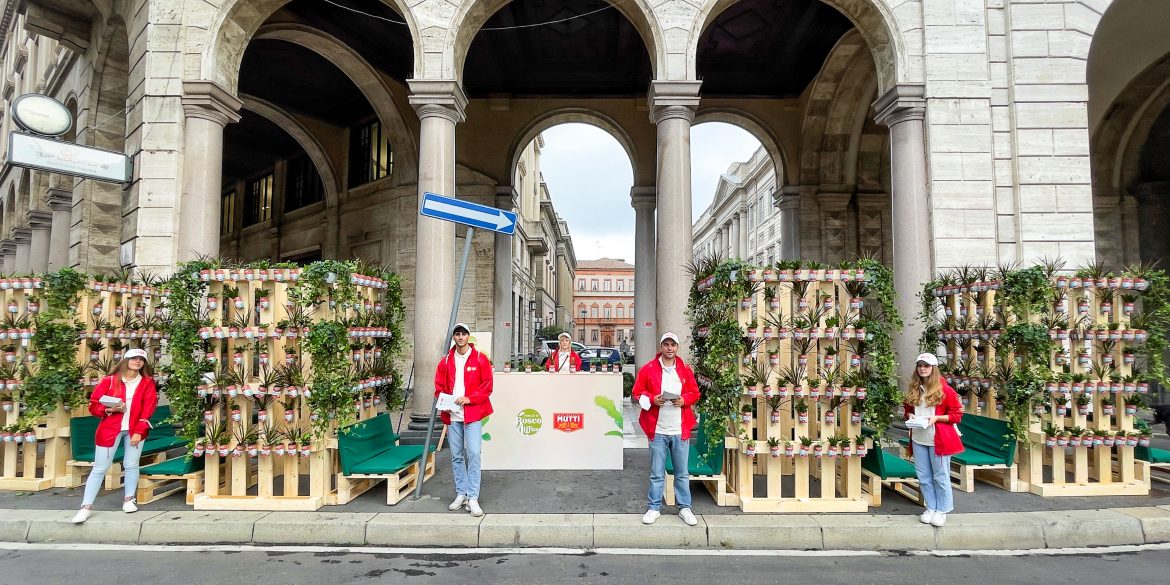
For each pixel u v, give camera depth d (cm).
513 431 666
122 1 994
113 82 1160
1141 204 1304
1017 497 558
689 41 849
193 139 842
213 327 523
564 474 641
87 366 620
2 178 2139
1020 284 570
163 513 507
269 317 533
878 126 1388
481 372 520
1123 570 420
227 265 546
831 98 1340
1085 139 826
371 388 608
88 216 1148
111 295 658
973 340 625
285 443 521
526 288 3025
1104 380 570
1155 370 579
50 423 605
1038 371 558
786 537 468
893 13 850
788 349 559
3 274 602
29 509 521
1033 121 829
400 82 1343
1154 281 579
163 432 679
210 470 531
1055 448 575
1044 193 819
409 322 1364
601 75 1373
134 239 830
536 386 670
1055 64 837
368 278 584
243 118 1639
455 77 855
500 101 1430
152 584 390
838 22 1126
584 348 2373
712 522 480
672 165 834
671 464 540
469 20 875
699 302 572
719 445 525
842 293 528
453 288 845
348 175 1656
